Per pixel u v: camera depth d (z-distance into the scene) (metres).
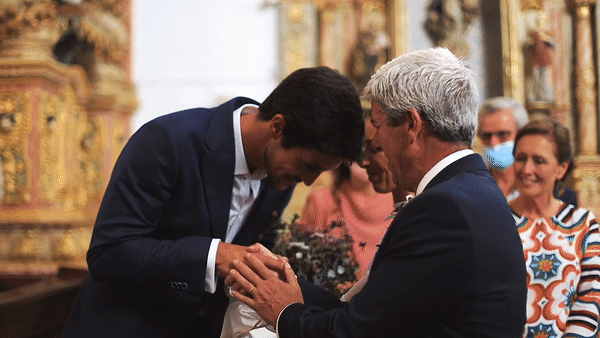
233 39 9.31
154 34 9.38
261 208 1.91
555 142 2.09
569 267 2.02
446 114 1.33
